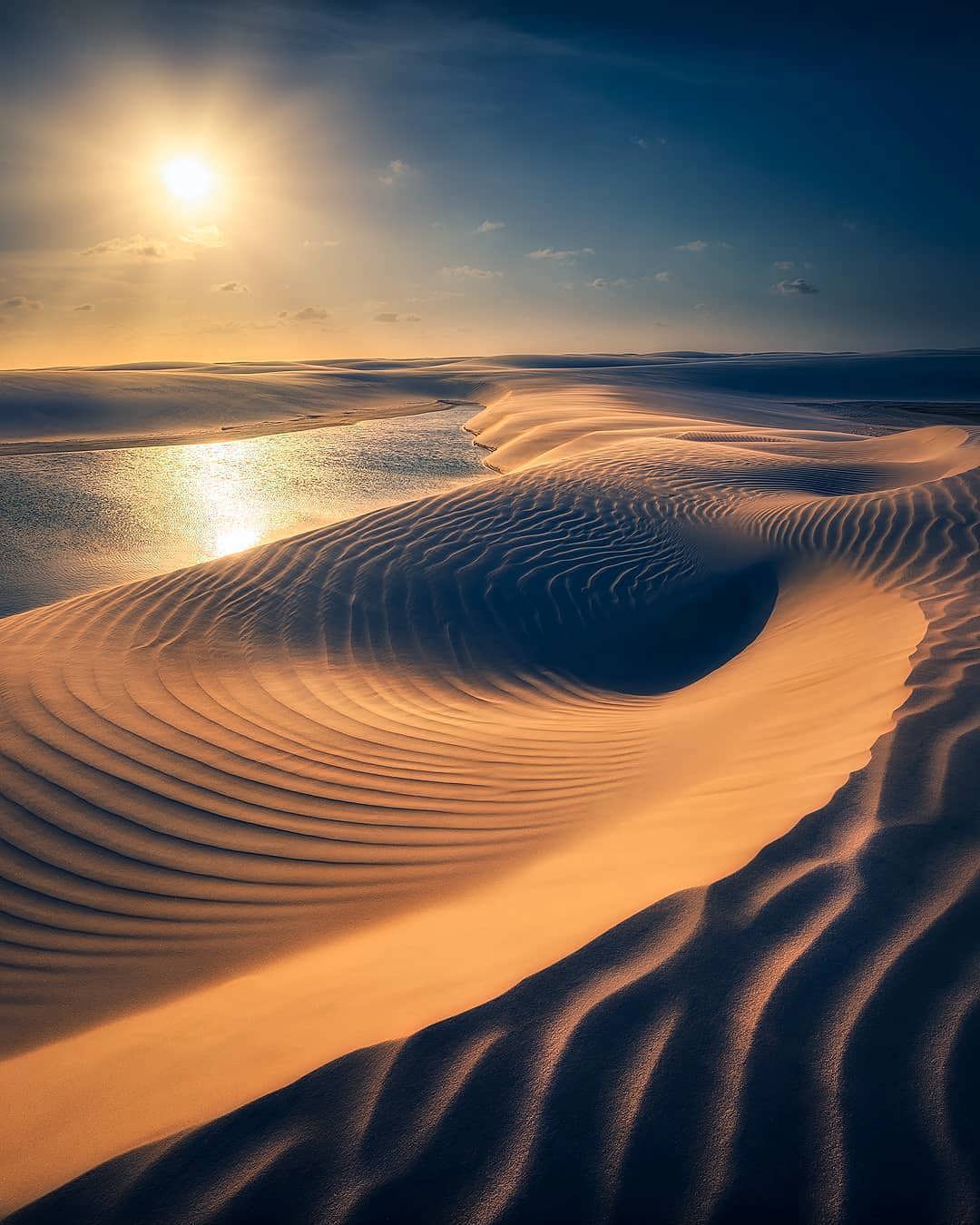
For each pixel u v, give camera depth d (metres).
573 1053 1.73
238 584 9.19
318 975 2.72
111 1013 3.15
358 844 4.30
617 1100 1.61
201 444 27.67
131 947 3.62
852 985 1.86
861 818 2.60
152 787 5.08
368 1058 1.79
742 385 62.03
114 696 6.48
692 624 8.83
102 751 5.53
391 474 21.88
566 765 4.99
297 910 3.74
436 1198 1.44
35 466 22.66
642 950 2.05
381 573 9.59
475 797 4.71
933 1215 1.35
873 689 4.20
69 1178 1.58
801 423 37.09
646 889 2.46
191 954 3.52
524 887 3.03
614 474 14.18
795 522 10.73
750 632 8.37
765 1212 1.38
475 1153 1.52
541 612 8.94
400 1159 1.52
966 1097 1.56
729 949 2.02
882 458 19.75
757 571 9.64
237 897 3.92
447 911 3.13
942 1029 1.72
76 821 4.70
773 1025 1.77
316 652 7.84
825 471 15.54
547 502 12.14
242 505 17.84
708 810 3.17
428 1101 1.65
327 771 5.26
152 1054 2.36
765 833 2.63
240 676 7.13
